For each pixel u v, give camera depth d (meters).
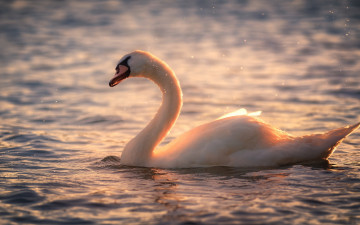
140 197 8.19
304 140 10.27
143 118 15.56
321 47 29.52
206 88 20.22
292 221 7.06
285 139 10.20
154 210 7.57
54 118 15.41
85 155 11.37
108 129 14.18
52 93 19.16
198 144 10.08
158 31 36.41
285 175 9.28
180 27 38.09
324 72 22.61
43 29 36.75
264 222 7.03
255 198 8.03
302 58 26.45
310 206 7.64
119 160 10.90
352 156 10.80
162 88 10.66
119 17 42.66
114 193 8.41
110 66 25.09
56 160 10.86
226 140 9.98
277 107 16.58
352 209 7.51
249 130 10.05
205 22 40.41
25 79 21.66
